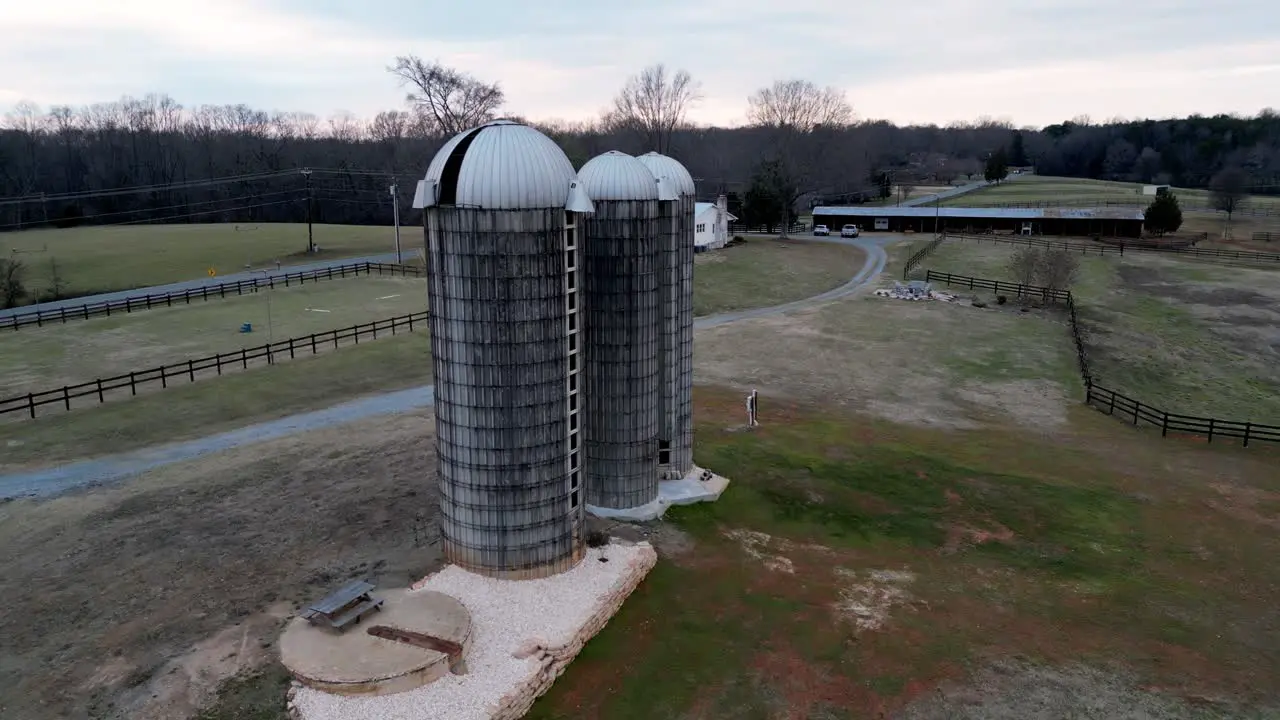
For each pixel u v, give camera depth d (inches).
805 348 2003.0
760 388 1667.1
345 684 647.1
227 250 3624.5
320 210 5664.4
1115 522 1080.2
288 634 711.1
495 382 808.9
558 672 738.2
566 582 858.1
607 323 1003.9
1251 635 827.4
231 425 1321.4
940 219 4035.4
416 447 1220.5
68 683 668.7
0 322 2058.3
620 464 1044.5
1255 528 1070.4
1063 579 937.5
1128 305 2554.1
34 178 5167.3
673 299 1053.8
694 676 744.3
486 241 775.1
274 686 669.9
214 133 7303.2
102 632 739.4
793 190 4318.4
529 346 809.5
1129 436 1449.3
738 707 704.4
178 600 793.6
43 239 4001.0
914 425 1462.8
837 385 1707.7
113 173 5634.8
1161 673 762.8
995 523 1073.5
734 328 2213.3
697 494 1104.8
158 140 6053.2
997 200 5526.6
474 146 789.2
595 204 966.4
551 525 859.4
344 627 717.9
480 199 766.5
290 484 1076.5
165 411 1380.4
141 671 684.7
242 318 2153.1
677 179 1053.2
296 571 855.1
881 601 879.1
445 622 735.7
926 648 794.2
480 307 789.9
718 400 1571.1
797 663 765.9
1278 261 3139.8
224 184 5649.6
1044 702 719.1
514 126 813.9
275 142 6909.5
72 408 1391.5
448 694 665.0
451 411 829.2
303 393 1503.4
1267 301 2546.8
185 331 1988.2
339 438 1256.2
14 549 886.4
